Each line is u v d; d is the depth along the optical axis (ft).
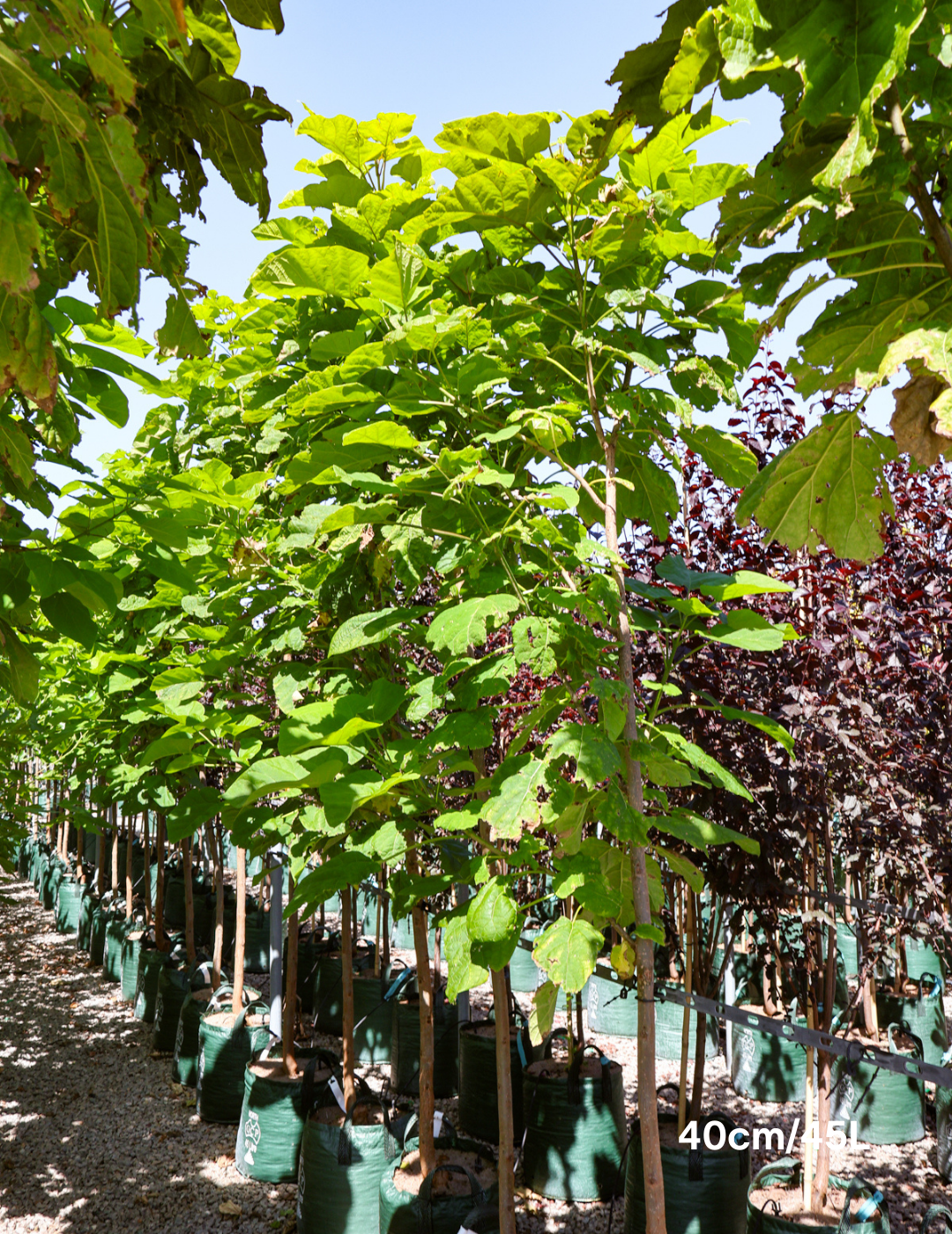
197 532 11.50
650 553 13.16
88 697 22.02
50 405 3.70
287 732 8.23
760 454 12.78
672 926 14.12
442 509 8.72
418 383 8.87
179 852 41.75
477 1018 22.50
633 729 8.50
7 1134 17.20
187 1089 19.65
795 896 11.94
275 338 12.10
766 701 11.64
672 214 8.86
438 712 16.47
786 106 4.66
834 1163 14.83
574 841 8.61
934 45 3.79
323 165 9.93
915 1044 16.74
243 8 4.48
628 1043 20.77
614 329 9.45
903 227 4.76
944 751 12.91
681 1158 11.42
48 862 45.44
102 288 4.08
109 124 3.64
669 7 4.71
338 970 21.90
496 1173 12.21
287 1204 14.32
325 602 10.34
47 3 3.32
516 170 8.27
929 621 13.73
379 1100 13.74
